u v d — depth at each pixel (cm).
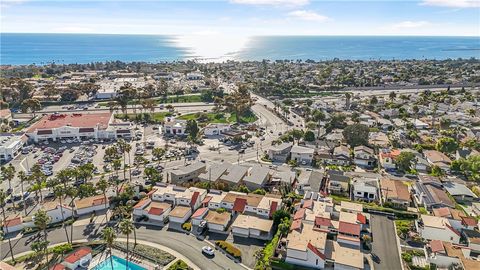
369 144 18100
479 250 9531
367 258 9294
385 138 18938
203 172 14738
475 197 12519
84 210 11606
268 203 11556
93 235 10450
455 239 9900
